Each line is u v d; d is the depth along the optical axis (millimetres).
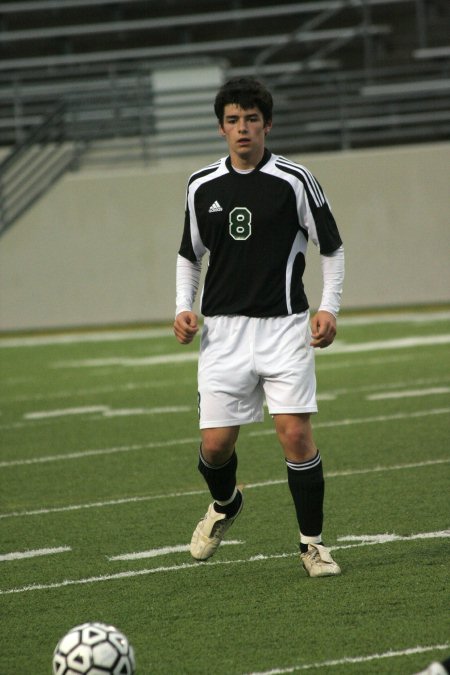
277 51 92188
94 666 11977
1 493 25734
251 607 16016
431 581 16812
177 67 77688
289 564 18344
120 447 30922
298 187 16453
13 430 34750
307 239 16969
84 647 12070
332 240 16719
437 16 93688
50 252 74375
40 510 23766
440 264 72438
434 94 76125
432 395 37188
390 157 72562
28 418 37000
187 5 94188
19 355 57688
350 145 85125
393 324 61781
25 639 15141
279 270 16625
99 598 16984
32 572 18781
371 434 30766
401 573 17344
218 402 16672
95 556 19656
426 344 51719
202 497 24219
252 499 23734
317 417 34219
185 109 77938
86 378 46656
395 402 36188
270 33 94062
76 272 74250
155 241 73562
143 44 94688
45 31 91188
